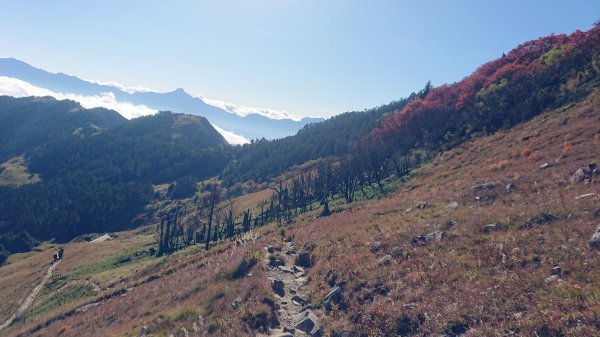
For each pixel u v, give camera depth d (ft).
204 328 59.36
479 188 97.50
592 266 41.86
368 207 139.74
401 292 52.80
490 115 258.78
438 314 43.70
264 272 80.33
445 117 310.65
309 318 56.65
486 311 40.91
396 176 256.11
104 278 203.21
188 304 74.64
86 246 340.18
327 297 61.67
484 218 67.92
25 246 557.74
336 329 51.08
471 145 218.79
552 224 56.18
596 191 64.95
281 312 62.23
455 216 76.23
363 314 51.11
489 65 349.61
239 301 65.36
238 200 474.90
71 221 641.40
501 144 177.27
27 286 243.19
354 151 335.47
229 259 105.50
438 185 144.25
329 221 129.18
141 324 73.26
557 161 100.37
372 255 71.46
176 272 128.16
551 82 243.19
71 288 203.62
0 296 239.91
